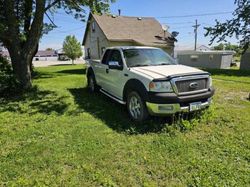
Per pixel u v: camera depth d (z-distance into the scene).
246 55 23.23
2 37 8.46
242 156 3.60
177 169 3.25
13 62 8.76
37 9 8.49
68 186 2.91
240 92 8.77
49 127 4.90
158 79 4.53
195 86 4.70
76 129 4.76
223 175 3.09
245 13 19.94
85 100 7.19
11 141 4.25
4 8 8.56
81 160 3.52
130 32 21.94
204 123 4.99
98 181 3.00
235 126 4.84
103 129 4.75
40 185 2.92
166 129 4.56
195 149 3.84
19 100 7.40
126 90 5.45
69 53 48.97
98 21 22.08
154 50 6.35
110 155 3.66
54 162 3.46
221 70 20.69
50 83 11.40
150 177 3.09
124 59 5.73
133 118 5.22
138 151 3.79
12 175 3.15
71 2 10.05
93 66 8.05
